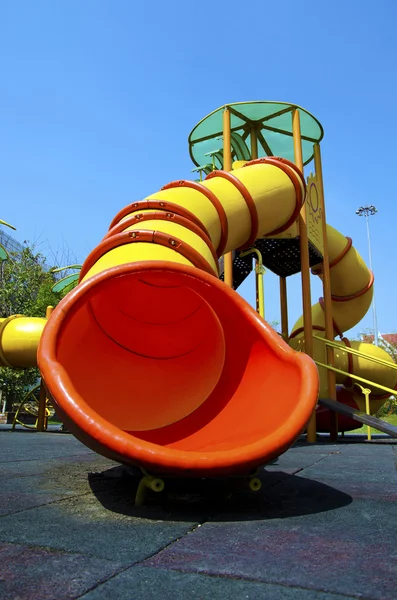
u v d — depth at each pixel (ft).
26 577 6.17
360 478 14.92
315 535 8.33
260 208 24.52
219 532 8.49
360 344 44.21
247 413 13.35
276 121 36.73
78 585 5.92
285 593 5.75
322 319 45.93
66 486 12.81
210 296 14.20
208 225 20.99
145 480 10.41
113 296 17.44
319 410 42.96
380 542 7.92
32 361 42.11
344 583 6.09
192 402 16.06
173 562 6.84
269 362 13.82
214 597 5.61
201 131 37.60
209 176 25.26
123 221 17.19
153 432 15.17
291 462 19.26
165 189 22.50
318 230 36.83
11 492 11.94
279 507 10.61
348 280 44.14
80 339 15.23
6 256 58.80
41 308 80.07
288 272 41.98
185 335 18.35
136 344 17.90
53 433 42.19
